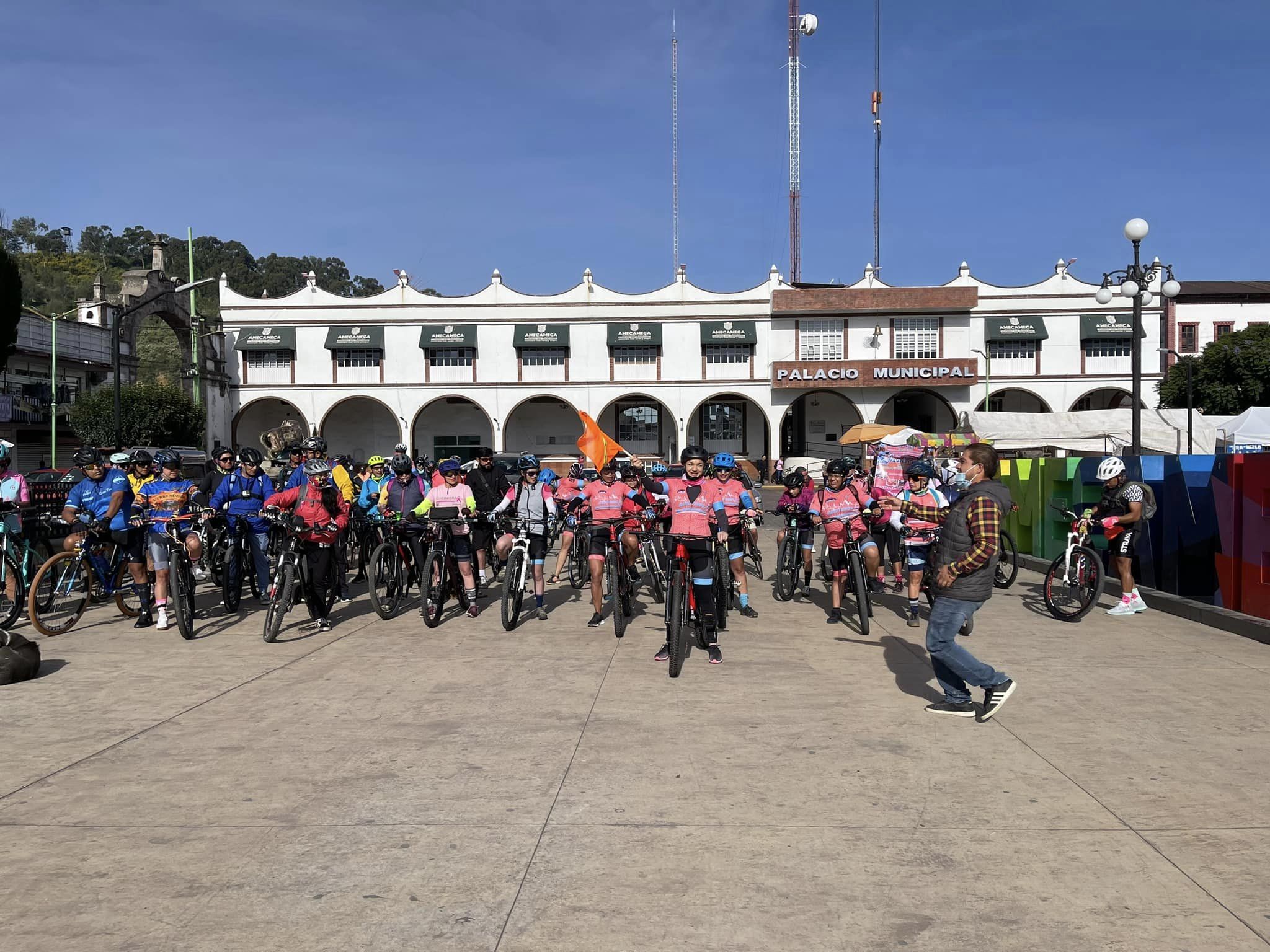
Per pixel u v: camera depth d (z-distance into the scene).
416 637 8.77
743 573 10.17
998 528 5.61
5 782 4.70
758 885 3.53
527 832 4.04
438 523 9.62
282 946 3.10
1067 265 43.38
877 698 6.36
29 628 9.05
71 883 3.56
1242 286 53.16
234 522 10.30
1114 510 9.70
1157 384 43.31
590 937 3.16
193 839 3.97
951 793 4.49
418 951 3.07
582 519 9.88
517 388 43.78
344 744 5.31
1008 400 45.66
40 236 120.75
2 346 27.09
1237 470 9.20
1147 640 8.36
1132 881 3.55
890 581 12.67
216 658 7.79
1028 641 8.32
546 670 7.28
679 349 43.91
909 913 3.31
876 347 43.62
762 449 46.34
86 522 9.20
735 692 6.55
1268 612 8.66
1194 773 4.75
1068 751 5.12
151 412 34.69
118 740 5.41
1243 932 3.17
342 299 43.62
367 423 45.97
